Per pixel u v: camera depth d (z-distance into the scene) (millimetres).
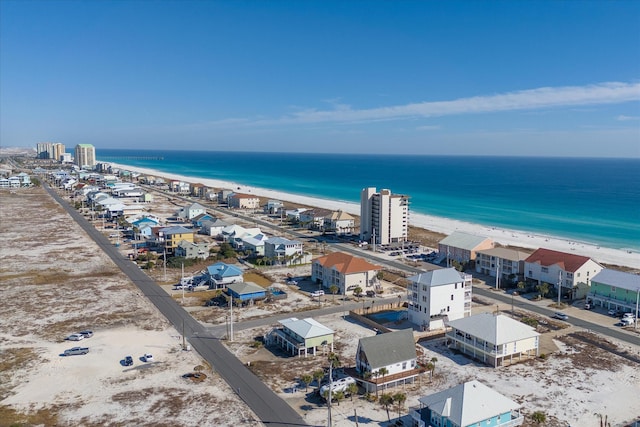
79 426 57625
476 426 53719
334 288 111188
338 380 67000
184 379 70188
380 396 65562
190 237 156750
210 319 95250
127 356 76125
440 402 56406
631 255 152500
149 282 120438
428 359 77438
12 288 114000
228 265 121625
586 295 107812
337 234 185875
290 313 99375
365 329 90938
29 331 88062
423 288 92438
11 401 63531
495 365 74438
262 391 66812
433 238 181375
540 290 109812
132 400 63969
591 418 59812
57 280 120938
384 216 164750
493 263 128375
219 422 58875
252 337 86438
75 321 93312
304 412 61438
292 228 199625
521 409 61719
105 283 119000
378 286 116375
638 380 70188
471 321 81062
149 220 185375
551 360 77062
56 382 68875
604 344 83500
